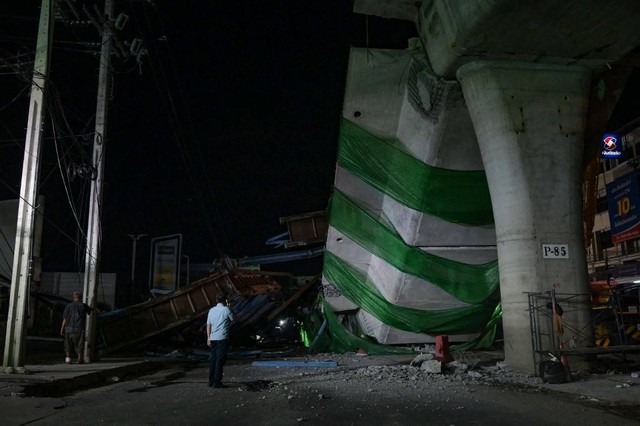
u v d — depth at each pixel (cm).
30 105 1215
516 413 731
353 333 2236
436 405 799
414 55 1387
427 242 1659
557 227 1234
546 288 1204
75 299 1455
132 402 856
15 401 777
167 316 2311
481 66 1274
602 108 1409
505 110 1266
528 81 1284
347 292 2108
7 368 1113
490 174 1291
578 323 1191
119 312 2244
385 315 1945
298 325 3253
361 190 1673
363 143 1541
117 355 2203
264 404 823
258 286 2408
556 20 1129
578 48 1225
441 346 1312
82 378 1077
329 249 1970
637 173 3238
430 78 1374
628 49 1236
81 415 735
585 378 1076
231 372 1412
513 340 1222
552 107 1285
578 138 1288
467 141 1424
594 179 1545
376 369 1291
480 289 1775
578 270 1224
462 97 1358
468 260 1720
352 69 1398
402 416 714
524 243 1226
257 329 2680
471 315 1862
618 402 805
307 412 750
